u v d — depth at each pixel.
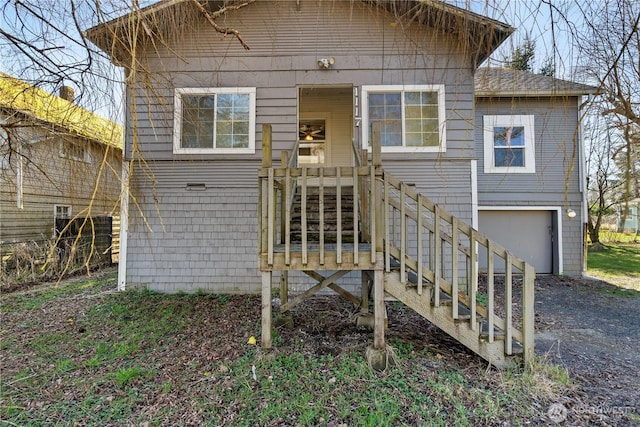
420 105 6.96
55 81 3.49
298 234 5.75
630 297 6.94
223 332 4.72
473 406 2.85
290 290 6.94
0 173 4.89
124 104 3.54
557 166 8.77
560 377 3.29
